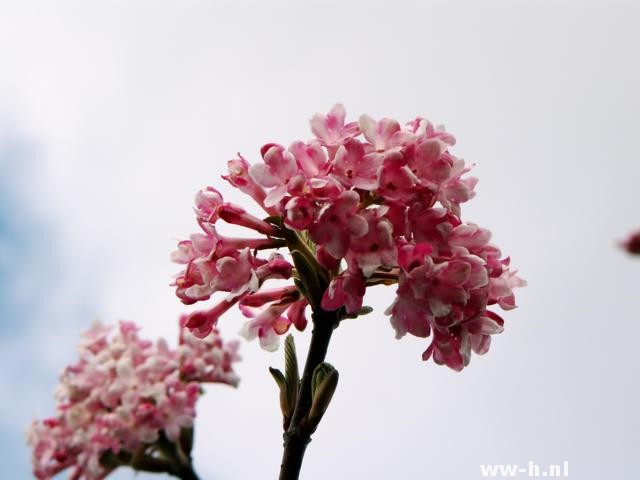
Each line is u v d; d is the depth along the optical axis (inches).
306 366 9.9
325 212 9.1
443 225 9.4
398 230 9.3
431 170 9.5
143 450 11.5
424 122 9.7
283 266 9.8
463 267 9.3
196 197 10.0
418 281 9.3
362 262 9.2
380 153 9.4
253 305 10.3
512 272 10.4
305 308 10.4
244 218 9.9
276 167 9.4
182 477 11.5
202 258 9.8
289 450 9.8
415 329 9.4
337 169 9.3
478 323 9.6
